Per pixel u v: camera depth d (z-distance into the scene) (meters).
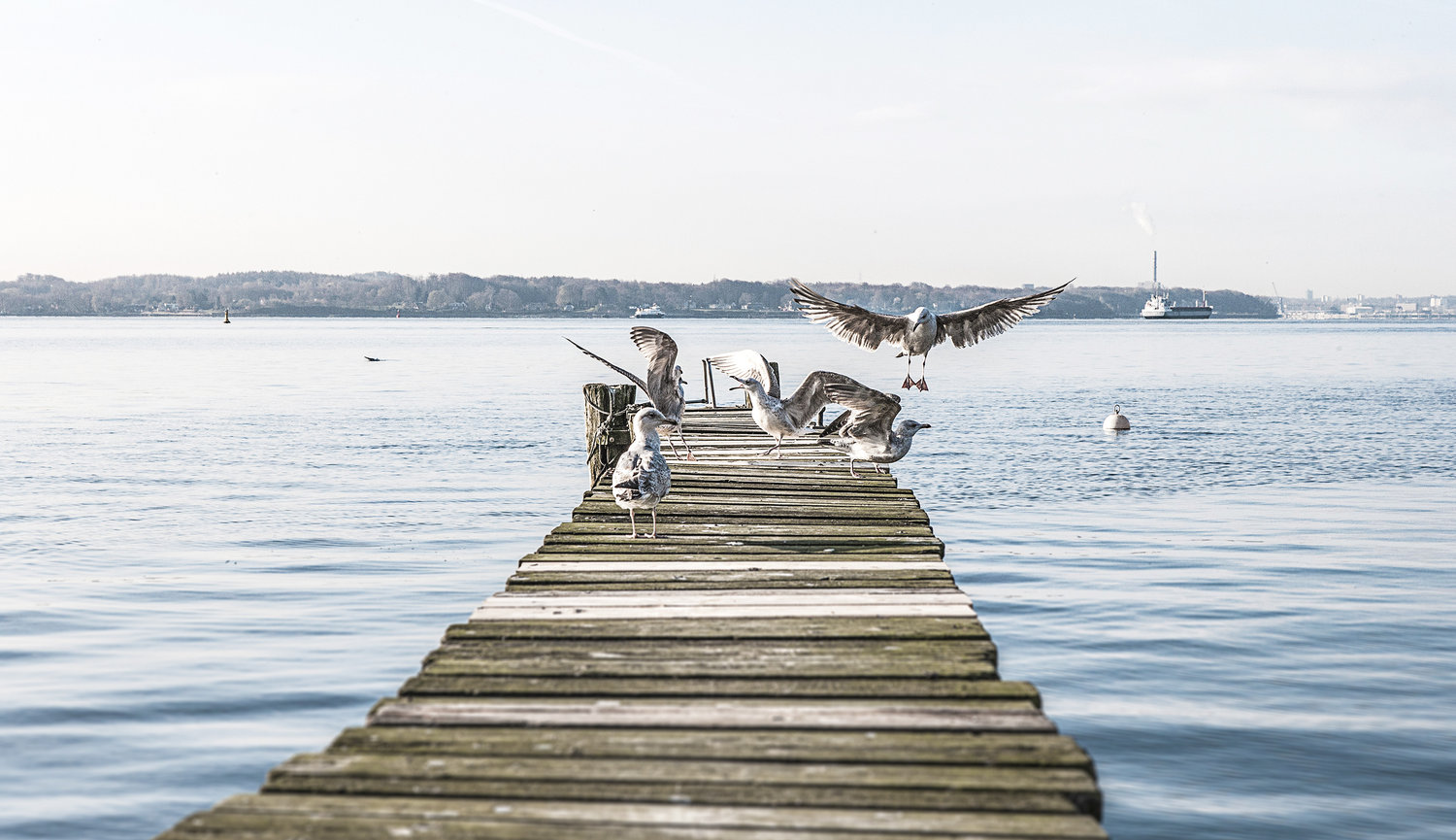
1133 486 28.75
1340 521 23.53
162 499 26.33
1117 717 11.48
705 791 5.31
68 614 15.41
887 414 14.51
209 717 11.29
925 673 7.06
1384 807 9.39
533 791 5.30
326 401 56.91
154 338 183.75
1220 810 9.35
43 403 55.12
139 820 9.05
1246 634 14.55
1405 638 14.34
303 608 15.90
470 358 109.62
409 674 12.72
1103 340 177.25
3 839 8.67
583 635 8.01
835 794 5.27
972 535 21.84
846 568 10.27
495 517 24.31
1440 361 102.62
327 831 4.87
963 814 5.11
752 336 186.50
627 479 11.34
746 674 7.09
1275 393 62.38
